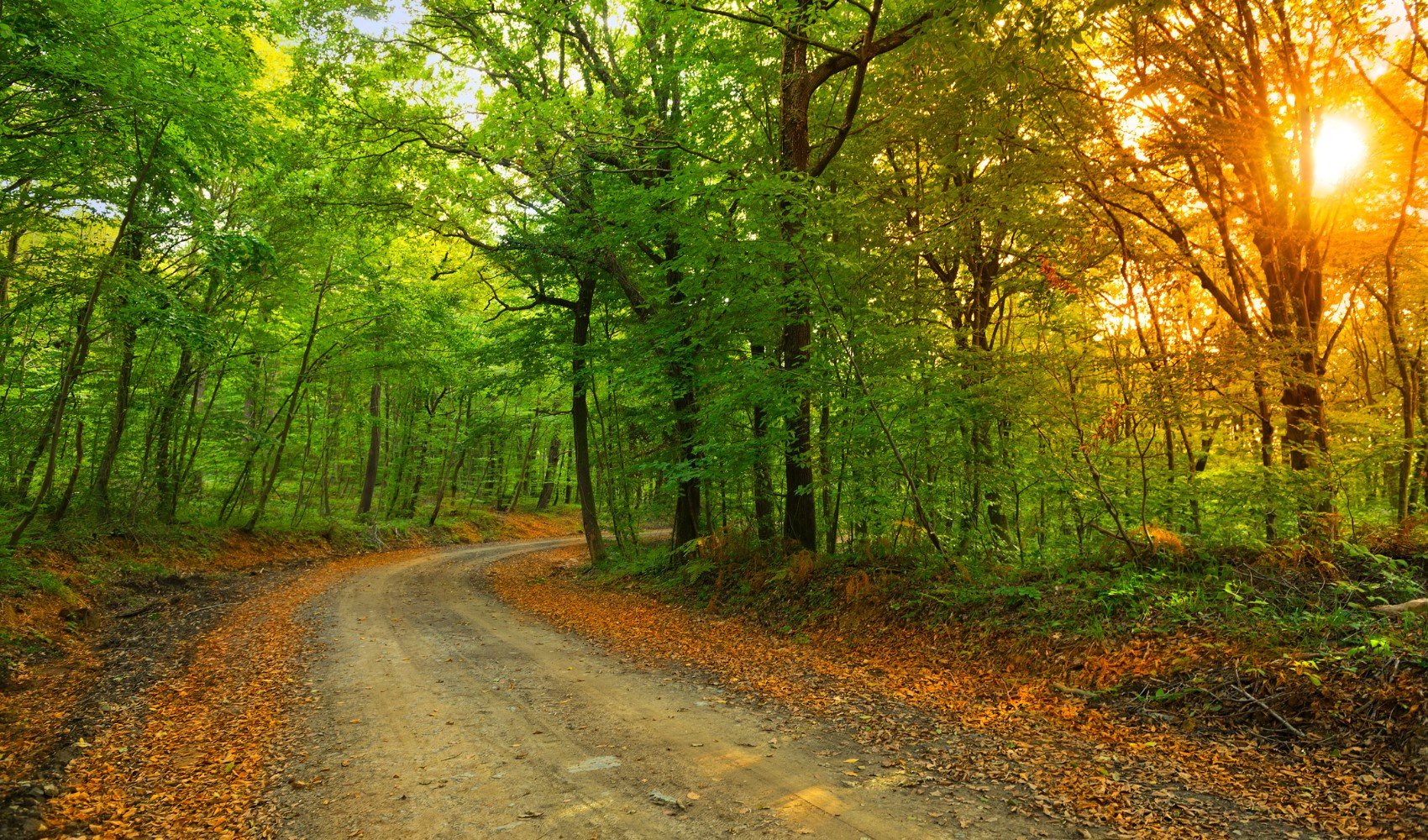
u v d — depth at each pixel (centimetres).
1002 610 882
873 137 1235
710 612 1291
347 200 1612
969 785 497
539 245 1636
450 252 2144
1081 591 848
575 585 1825
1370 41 823
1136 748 552
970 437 1130
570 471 4675
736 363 1273
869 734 617
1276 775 482
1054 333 1004
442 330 2328
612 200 1455
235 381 2133
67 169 1190
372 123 1491
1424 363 1404
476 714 702
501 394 2025
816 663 901
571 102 1385
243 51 1364
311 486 2866
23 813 473
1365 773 462
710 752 583
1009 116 981
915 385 1062
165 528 1847
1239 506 866
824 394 1134
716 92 1412
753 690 786
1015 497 1117
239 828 461
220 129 1197
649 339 1480
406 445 3347
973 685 757
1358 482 917
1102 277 1059
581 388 1858
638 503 2427
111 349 1527
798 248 1030
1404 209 809
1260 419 943
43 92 1030
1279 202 932
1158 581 811
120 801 507
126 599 1370
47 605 1114
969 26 790
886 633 954
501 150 1399
